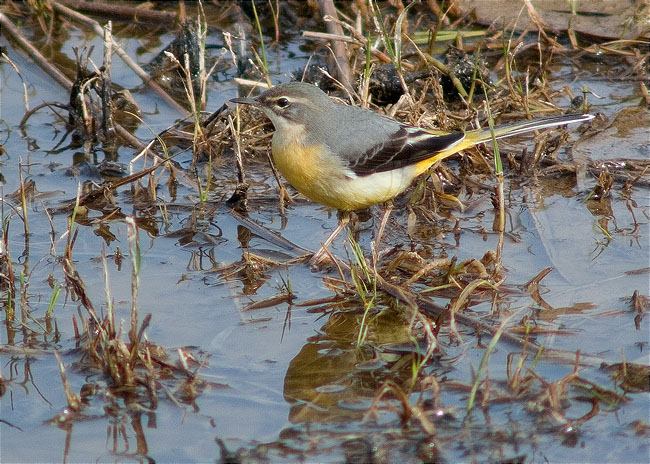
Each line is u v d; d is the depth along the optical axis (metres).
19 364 10.47
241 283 12.24
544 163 15.09
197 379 10.12
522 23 19.00
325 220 14.06
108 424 9.57
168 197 14.60
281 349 10.75
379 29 16.34
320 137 12.69
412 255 12.11
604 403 9.59
